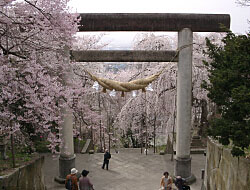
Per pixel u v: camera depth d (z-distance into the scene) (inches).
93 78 398.3
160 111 581.3
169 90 540.1
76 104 415.8
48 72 346.0
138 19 384.5
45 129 305.1
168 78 514.0
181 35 399.5
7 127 259.6
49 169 474.9
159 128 671.1
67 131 415.5
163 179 328.8
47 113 296.5
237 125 218.1
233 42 247.6
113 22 382.6
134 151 620.1
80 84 410.9
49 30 316.2
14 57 363.6
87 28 385.7
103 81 389.1
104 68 710.5
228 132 223.9
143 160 546.9
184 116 416.5
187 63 405.7
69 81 386.3
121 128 670.5
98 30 389.4
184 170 423.8
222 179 251.8
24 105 270.5
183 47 399.9
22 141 308.5
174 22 390.6
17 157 293.9
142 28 389.1
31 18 318.7
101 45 600.1
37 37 325.1
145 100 587.5
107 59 412.2
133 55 413.1
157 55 413.4
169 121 585.9
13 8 307.1
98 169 497.0
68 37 335.0
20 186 240.2
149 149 655.8
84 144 624.4
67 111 398.0
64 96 324.5
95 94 697.0
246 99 201.9
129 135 770.8
